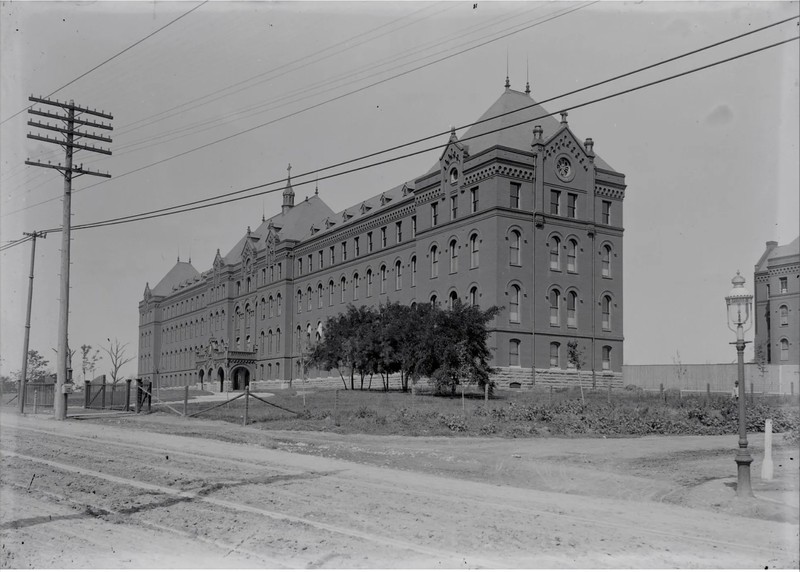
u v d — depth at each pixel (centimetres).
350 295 7188
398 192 7056
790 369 4416
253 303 9256
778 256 4259
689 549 1027
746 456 1462
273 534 1102
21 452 2083
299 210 8962
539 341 5241
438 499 1376
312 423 2962
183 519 1205
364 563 950
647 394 4675
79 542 1071
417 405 3619
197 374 9694
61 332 3519
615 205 5831
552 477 1748
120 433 2667
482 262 5241
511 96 5816
